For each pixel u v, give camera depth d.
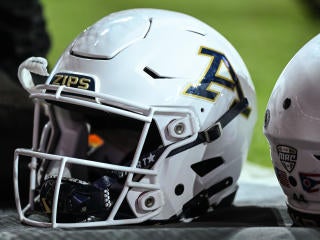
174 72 3.55
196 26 3.80
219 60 3.72
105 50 3.54
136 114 3.39
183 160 3.56
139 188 3.48
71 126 4.04
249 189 4.88
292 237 2.92
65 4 14.96
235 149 3.84
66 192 3.42
